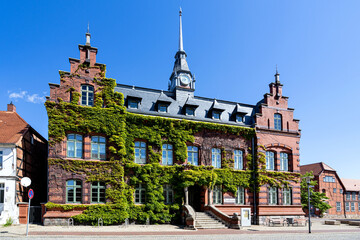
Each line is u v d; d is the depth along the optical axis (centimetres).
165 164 2898
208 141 3083
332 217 5662
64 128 2550
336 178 5988
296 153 3412
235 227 2522
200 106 3303
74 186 2525
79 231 2095
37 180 3222
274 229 2622
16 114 3206
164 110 3045
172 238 1905
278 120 3434
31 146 3061
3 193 2588
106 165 2606
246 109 3506
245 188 3144
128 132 2780
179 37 3706
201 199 2942
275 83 3494
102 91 2734
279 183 3234
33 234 1902
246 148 3231
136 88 3136
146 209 2694
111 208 2538
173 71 3672
